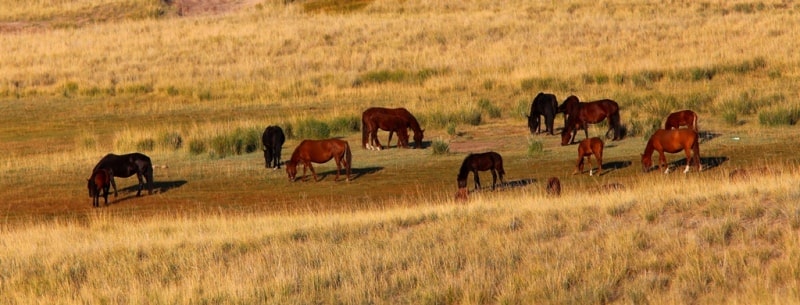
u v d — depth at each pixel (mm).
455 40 52500
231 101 38750
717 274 11281
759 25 51406
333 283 12109
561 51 47969
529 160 22766
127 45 55219
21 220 19062
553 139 26062
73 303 11867
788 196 13711
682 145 19766
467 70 43781
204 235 15164
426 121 30203
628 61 43312
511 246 12906
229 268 12977
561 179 20234
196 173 23000
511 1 63344
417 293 11516
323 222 15492
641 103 32531
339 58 48812
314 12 65812
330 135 29031
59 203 20500
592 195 16453
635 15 57625
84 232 16531
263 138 23203
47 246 15133
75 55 53156
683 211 14008
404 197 19078
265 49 52250
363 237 14266
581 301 10883
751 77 38594
